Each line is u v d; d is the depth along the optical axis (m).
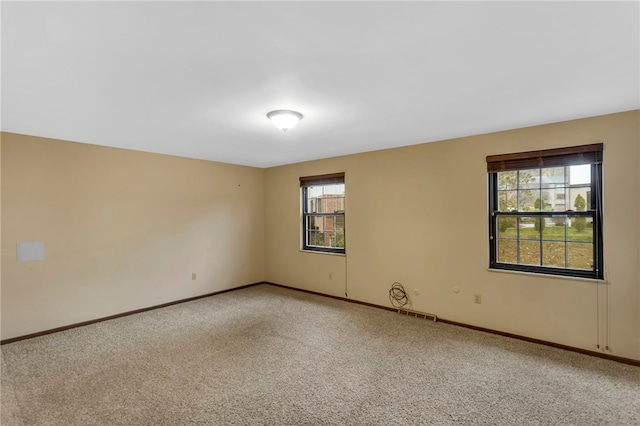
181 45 1.67
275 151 4.51
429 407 2.20
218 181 5.30
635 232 2.76
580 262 3.07
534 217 3.33
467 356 2.95
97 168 3.95
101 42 1.62
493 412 2.14
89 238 3.87
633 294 2.77
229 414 2.12
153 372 2.67
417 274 4.09
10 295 3.32
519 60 1.87
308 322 3.89
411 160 4.12
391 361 2.86
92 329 3.67
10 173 3.33
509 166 3.40
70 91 2.27
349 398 2.30
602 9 1.39
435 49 1.74
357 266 4.70
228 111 2.73
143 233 4.36
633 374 2.61
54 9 1.34
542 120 3.06
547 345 3.18
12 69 1.92
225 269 5.39
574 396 2.31
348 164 4.77
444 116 2.92
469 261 3.68
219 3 1.32
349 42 1.66
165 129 3.28
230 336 3.46
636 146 2.75
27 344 3.25
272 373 2.66
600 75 2.07
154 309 4.43
